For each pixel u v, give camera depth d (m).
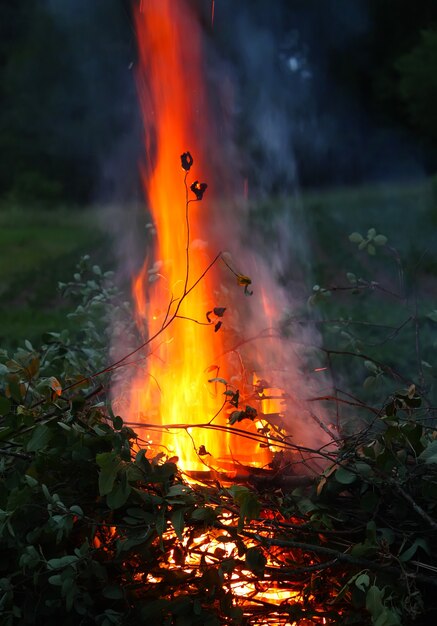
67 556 2.14
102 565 2.25
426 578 2.16
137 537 2.19
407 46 32.69
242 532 2.21
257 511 2.19
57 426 2.29
